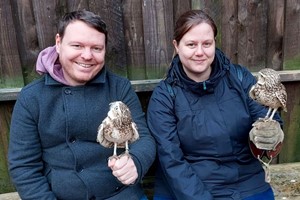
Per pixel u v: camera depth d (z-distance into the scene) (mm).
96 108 1392
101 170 1404
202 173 1479
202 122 1470
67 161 1388
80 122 1369
